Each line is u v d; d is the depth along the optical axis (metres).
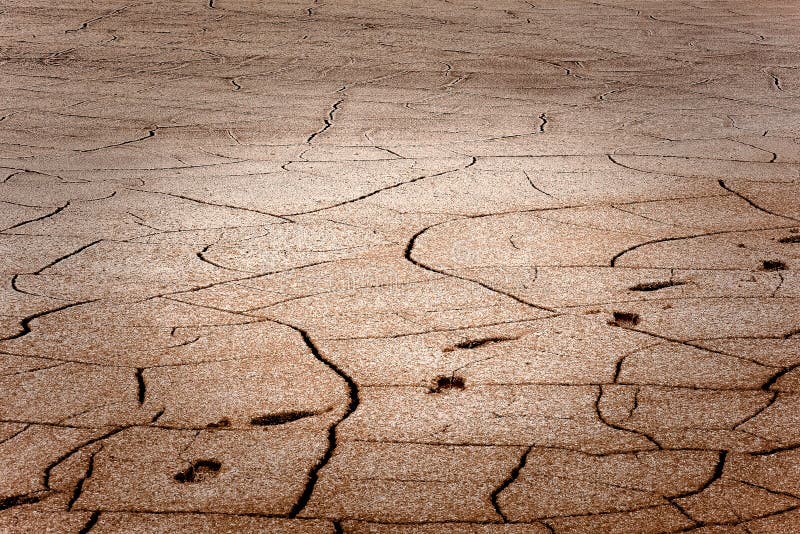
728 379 3.55
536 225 5.34
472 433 3.21
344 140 7.53
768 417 3.28
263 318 4.12
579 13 15.62
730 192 5.99
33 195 5.95
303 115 8.52
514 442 3.15
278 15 14.97
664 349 3.80
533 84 10.04
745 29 14.04
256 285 4.48
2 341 3.89
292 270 4.67
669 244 5.03
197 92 9.62
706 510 2.77
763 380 3.54
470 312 4.17
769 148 7.19
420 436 3.19
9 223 5.38
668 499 2.82
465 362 3.70
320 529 2.71
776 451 3.07
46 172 6.54
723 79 10.32
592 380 3.56
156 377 3.59
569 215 5.52
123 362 3.71
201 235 5.19
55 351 3.80
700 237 5.13
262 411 3.35
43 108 8.80
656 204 5.73
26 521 2.75
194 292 4.41
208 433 3.21
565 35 13.39
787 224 5.35
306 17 14.80
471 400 3.42
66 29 13.65
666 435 3.18
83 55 11.73
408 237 5.15
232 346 3.85
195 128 7.99
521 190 6.04
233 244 5.05
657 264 4.74
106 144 7.42
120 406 3.39
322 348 3.82
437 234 5.19
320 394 3.46
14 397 3.44
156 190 6.07
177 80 10.24
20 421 3.28
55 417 3.31
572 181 6.25
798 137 7.58
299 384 3.54
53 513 2.78
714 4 16.91
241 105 8.97
